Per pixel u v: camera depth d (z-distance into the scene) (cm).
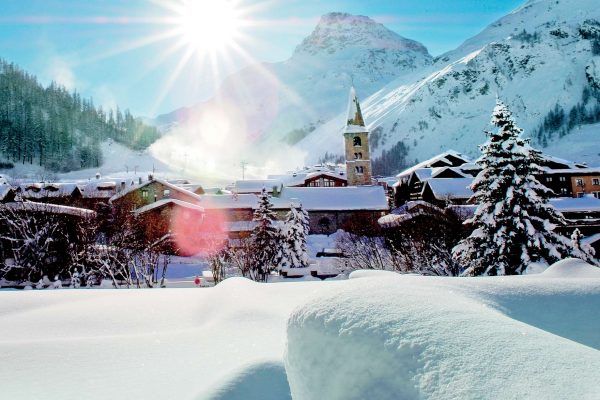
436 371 198
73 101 16200
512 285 436
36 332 692
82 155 13650
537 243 1570
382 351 226
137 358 533
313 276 2942
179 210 4009
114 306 862
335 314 263
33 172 11862
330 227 5316
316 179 7050
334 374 244
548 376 171
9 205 2652
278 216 5247
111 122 17500
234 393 330
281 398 334
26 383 462
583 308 404
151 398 418
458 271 2309
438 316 236
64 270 2562
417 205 2950
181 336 624
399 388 211
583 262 722
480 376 183
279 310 731
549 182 6141
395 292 278
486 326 221
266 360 379
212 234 3688
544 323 385
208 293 950
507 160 1656
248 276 2759
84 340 606
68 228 2648
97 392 438
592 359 179
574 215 4019
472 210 3114
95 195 5475
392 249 2716
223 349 557
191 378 466
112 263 2544
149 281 2409
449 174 5625
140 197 4766
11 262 2545
